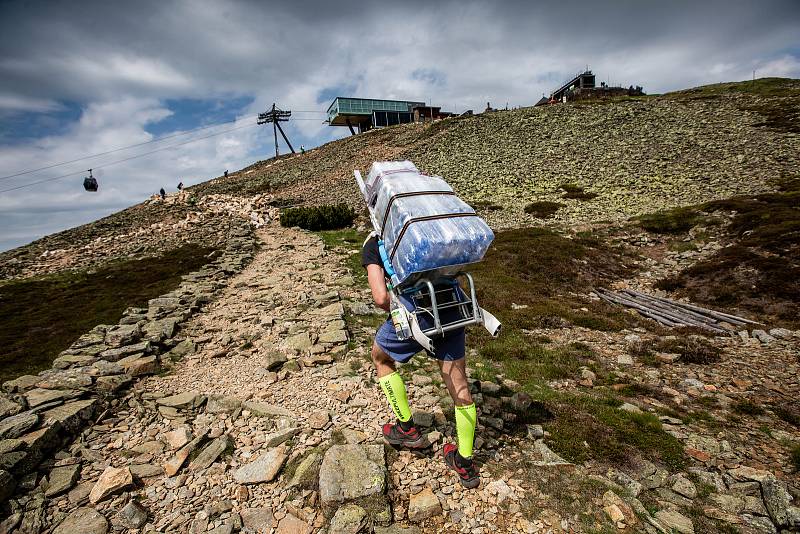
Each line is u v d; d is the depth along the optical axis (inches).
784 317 374.6
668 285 498.6
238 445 160.7
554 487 131.1
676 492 139.9
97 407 189.5
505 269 575.8
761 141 1127.0
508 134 1775.3
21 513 124.6
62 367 241.9
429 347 112.0
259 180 2001.7
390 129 2613.2
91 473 146.7
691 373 264.2
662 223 721.6
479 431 166.7
